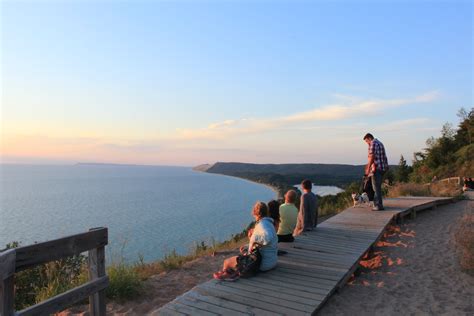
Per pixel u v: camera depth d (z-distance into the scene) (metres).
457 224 9.95
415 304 4.99
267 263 5.57
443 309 4.78
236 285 5.10
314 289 4.94
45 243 3.37
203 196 137.12
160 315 4.22
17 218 78.38
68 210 95.56
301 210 8.62
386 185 20.09
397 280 6.03
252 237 5.63
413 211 11.45
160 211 88.88
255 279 5.34
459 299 5.07
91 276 4.05
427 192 16.66
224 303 4.50
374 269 6.72
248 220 65.88
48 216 81.81
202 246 11.27
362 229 8.59
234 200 117.56
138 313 5.27
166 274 7.34
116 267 6.32
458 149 52.28
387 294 5.41
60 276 6.28
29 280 6.23
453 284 5.66
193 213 82.38
